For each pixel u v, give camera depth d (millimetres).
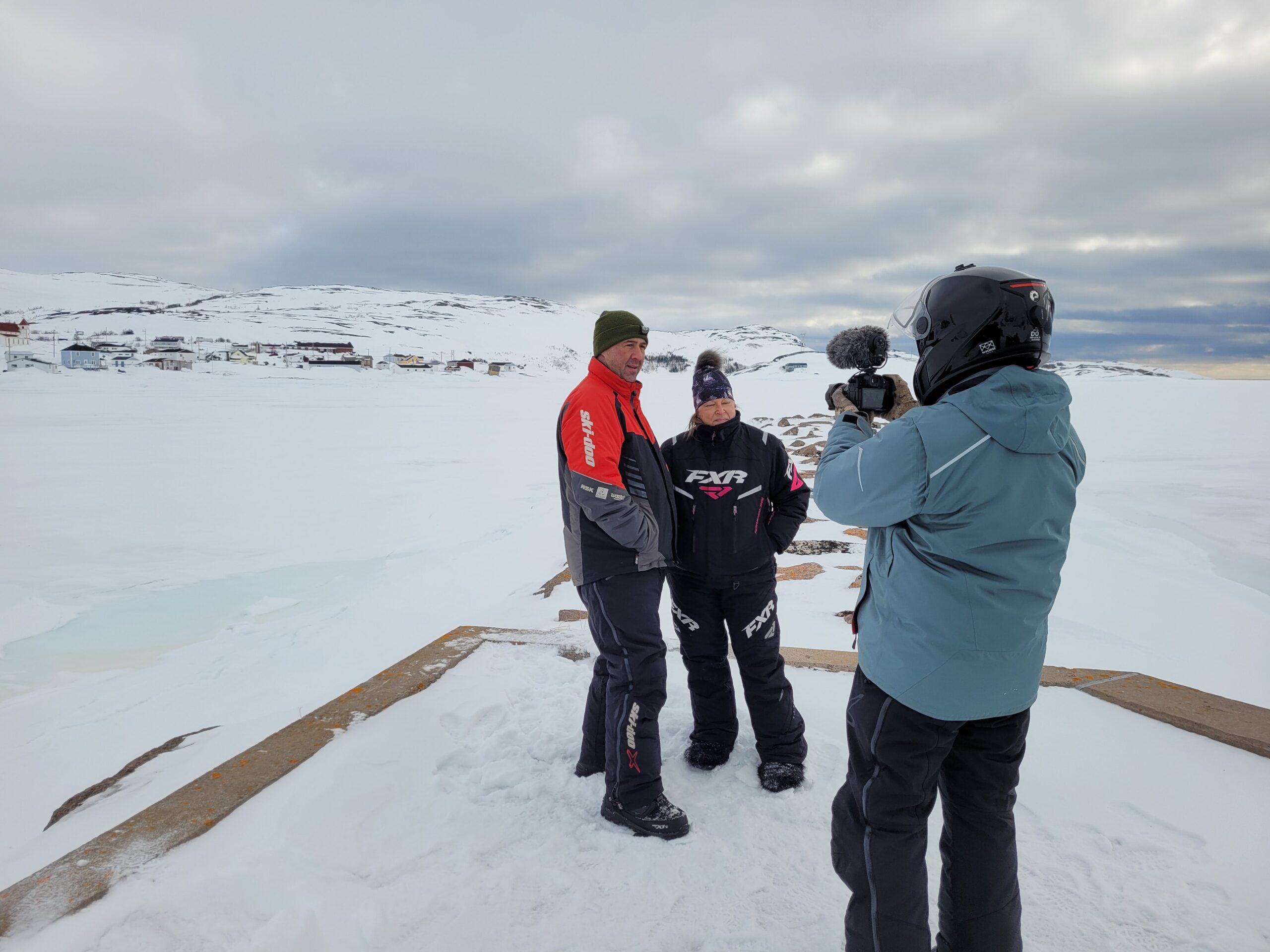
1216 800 2293
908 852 1479
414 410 36188
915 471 1364
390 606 6176
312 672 4781
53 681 5191
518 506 11727
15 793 3477
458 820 2293
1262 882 1937
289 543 9562
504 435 24188
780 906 1923
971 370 1422
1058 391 1374
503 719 2961
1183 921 1815
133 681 5008
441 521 10727
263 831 2094
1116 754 2580
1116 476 11133
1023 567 1386
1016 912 1520
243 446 20406
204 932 1729
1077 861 2051
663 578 2418
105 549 9258
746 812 2348
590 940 1811
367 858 2080
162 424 26234
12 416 27656
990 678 1398
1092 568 6000
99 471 15648
